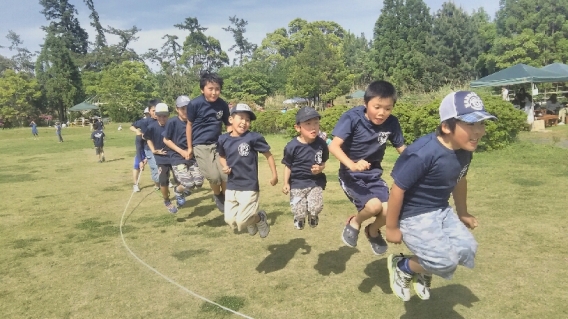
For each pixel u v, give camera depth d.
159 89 63.44
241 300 3.86
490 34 45.03
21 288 4.38
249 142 4.45
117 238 5.92
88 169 13.36
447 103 2.68
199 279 4.39
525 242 4.84
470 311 3.45
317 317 3.51
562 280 3.89
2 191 10.09
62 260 5.16
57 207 8.09
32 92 56.69
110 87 53.78
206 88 5.77
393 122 3.74
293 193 4.48
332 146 3.55
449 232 2.94
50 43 58.16
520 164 9.32
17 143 27.88
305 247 5.13
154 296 4.05
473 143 2.65
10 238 6.18
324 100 39.00
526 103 18.70
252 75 52.72
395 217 2.96
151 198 8.49
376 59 46.44
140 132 8.94
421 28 44.44
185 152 6.11
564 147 11.74
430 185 2.90
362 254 4.81
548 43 40.47
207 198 8.18
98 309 3.85
